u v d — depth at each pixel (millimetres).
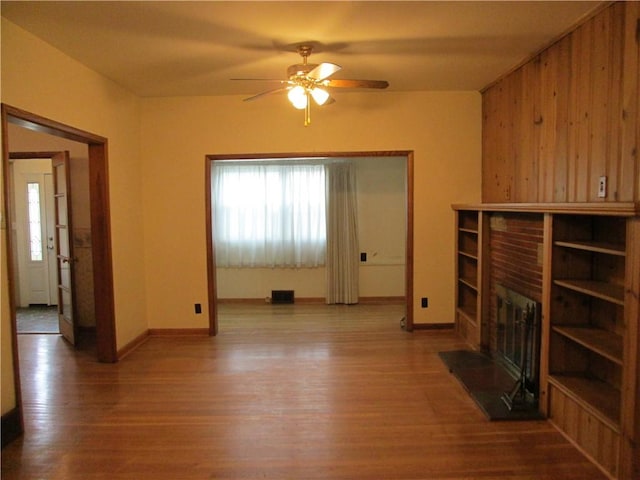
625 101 2338
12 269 2643
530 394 3023
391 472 2275
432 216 4660
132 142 4398
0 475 2289
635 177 2262
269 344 4410
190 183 4648
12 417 2627
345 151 4582
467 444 2529
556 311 2729
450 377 3504
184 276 4727
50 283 6230
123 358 4055
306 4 2512
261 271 6430
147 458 2430
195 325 4762
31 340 4648
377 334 4699
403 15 2666
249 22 2748
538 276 3084
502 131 4031
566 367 2770
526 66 3531
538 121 3352
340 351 4156
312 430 2707
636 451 2025
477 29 2891
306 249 6363
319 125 4578
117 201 4066
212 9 2555
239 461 2389
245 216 6371
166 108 4590
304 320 5363
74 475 2287
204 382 3467
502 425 2740
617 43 2406
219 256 6402
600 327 2664
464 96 4555
